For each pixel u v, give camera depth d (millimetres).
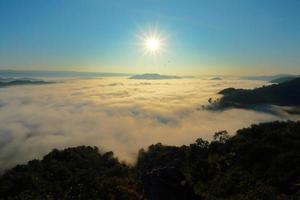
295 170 52750
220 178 62938
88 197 60281
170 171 47281
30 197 57375
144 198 55281
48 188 63281
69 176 74125
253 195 44594
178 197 44531
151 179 46281
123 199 63000
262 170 60281
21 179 68812
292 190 45938
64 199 59406
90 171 77000
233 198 47906
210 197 50500
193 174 71250
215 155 81312
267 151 69125
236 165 69688
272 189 45219
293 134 78625
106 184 67125
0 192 63906
